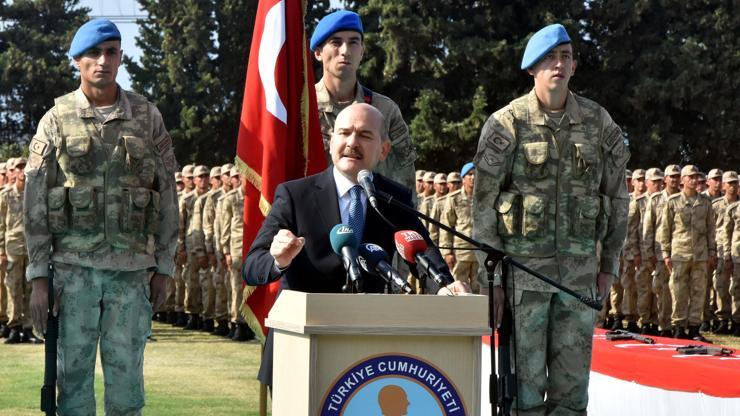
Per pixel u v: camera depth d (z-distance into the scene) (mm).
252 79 7062
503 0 34812
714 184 18484
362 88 7078
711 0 34531
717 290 17828
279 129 6910
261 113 6996
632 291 16750
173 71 38469
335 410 3576
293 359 3709
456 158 34969
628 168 35438
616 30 34750
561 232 6328
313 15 38125
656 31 35094
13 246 14867
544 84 6379
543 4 34500
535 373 6309
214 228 16703
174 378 10859
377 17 35406
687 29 34875
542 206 6297
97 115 6406
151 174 6488
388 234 4746
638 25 35156
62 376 6316
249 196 6961
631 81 34844
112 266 6305
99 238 6297
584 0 34875
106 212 6320
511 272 6324
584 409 6398
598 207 6395
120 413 6383
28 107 42625
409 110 35750
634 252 16609
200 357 12891
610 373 7336
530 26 34812
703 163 36406
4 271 15477
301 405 3607
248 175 6957
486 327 3627
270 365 4863
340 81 6930
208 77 38281
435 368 3627
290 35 7016
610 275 6598
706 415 6422
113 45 6418
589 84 35688
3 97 42688
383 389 3607
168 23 38969
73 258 6270
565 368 6359
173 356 13000
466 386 3639
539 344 6320
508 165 6398
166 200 6629
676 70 34375
